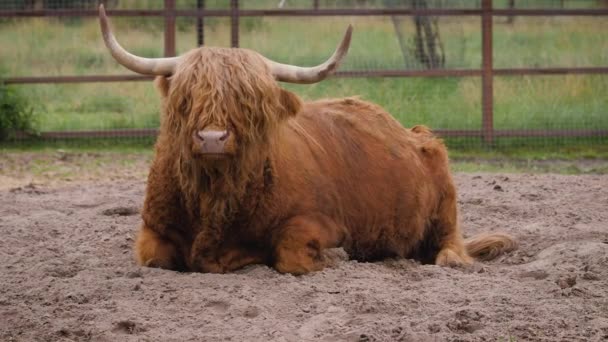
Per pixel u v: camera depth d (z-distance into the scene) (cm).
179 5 4094
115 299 1164
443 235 1541
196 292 1171
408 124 3188
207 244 1284
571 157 2978
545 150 3081
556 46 3562
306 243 1288
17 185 2300
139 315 1099
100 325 1067
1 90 2991
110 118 3228
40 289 1210
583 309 1119
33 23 3403
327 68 1269
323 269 1296
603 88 3278
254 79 1217
